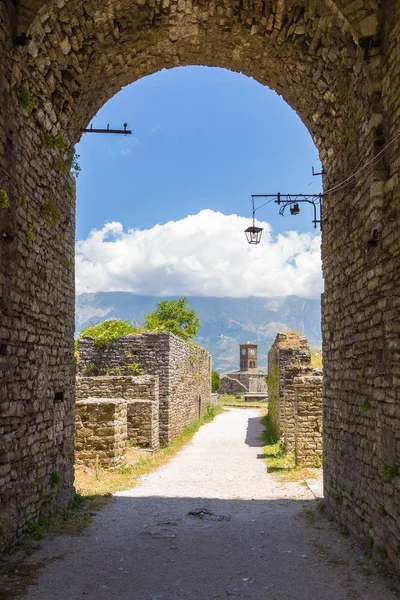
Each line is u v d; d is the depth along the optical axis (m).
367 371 6.90
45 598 5.19
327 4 6.75
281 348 20.67
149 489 11.30
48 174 7.98
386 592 5.41
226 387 68.44
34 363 7.41
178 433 22.42
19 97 6.77
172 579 5.85
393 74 6.08
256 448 18.97
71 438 9.30
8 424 6.48
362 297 7.14
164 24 8.30
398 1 5.88
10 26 6.39
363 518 6.95
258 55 9.00
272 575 5.99
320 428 13.41
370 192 6.56
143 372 20.34
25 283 7.05
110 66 8.78
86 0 7.03
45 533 7.32
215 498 10.43
